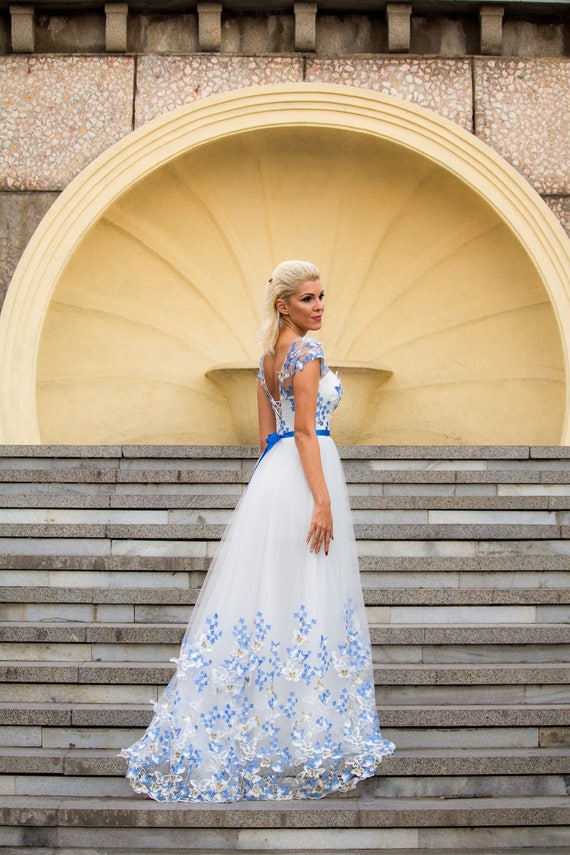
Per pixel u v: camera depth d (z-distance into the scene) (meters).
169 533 4.79
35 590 4.39
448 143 7.38
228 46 7.65
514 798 3.47
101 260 7.65
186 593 4.36
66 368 7.65
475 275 7.80
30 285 7.15
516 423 7.71
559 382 7.48
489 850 3.32
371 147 7.49
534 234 7.32
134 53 7.57
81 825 3.32
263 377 3.73
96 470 5.40
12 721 3.71
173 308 7.95
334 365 7.40
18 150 7.47
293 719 3.33
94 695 3.88
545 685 3.88
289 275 3.57
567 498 5.06
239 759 3.37
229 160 7.58
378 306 8.09
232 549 3.53
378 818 3.31
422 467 5.77
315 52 7.60
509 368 7.77
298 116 7.32
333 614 3.43
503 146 7.54
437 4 7.60
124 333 7.84
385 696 3.85
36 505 5.09
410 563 4.54
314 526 3.39
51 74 7.54
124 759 3.52
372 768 3.34
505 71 7.60
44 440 7.45
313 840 3.31
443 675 3.85
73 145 7.48
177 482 5.36
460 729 3.69
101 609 4.38
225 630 3.43
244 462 5.83
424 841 3.33
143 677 3.88
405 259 8.00
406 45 7.57
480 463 5.79
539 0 7.59
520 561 4.56
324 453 3.58
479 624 4.28
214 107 7.35
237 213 7.90
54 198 7.44
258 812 3.29
